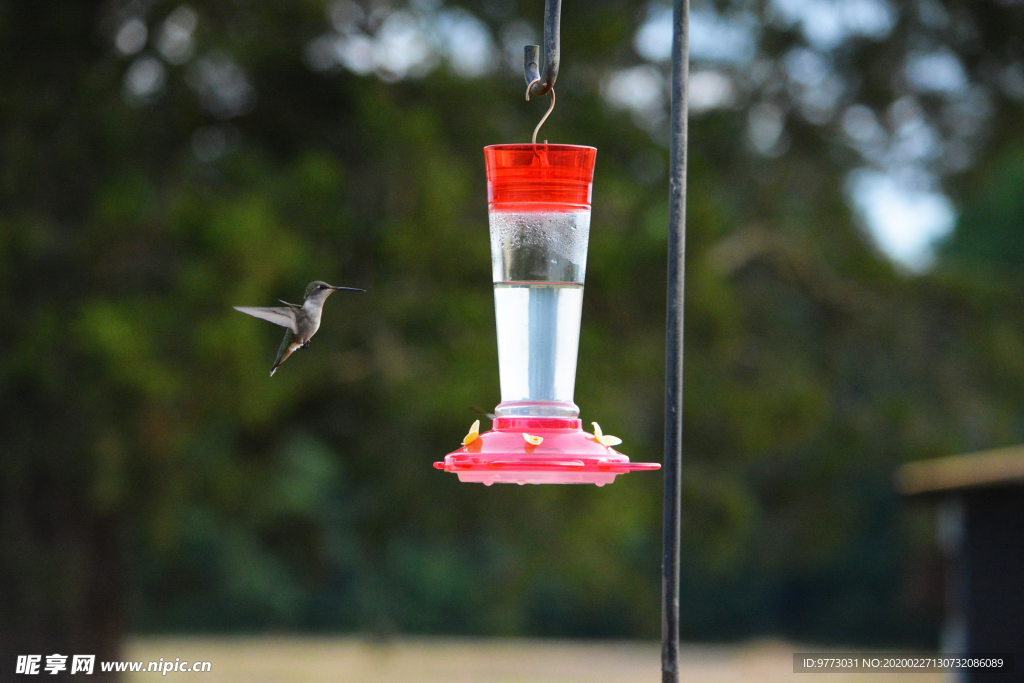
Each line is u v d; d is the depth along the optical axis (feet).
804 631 143.23
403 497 49.37
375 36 53.01
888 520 131.75
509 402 15.11
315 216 47.42
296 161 50.83
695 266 51.75
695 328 52.60
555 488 49.42
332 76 54.29
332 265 46.93
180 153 52.95
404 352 47.98
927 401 71.61
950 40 63.67
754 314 67.77
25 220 45.73
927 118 66.85
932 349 71.77
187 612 135.23
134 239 44.24
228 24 51.57
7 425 45.32
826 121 69.05
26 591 49.44
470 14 55.06
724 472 59.16
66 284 45.39
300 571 61.21
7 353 43.78
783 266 70.74
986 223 119.24
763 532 99.30
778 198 71.36
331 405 51.44
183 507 49.49
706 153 67.97
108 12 51.08
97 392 41.68
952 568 43.52
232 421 44.19
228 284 41.81
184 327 41.75
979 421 72.49
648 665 108.06
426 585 132.05
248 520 51.78
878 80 66.13
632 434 52.70
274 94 54.13
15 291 45.24
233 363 40.91
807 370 67.00
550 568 55.11
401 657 112.16
